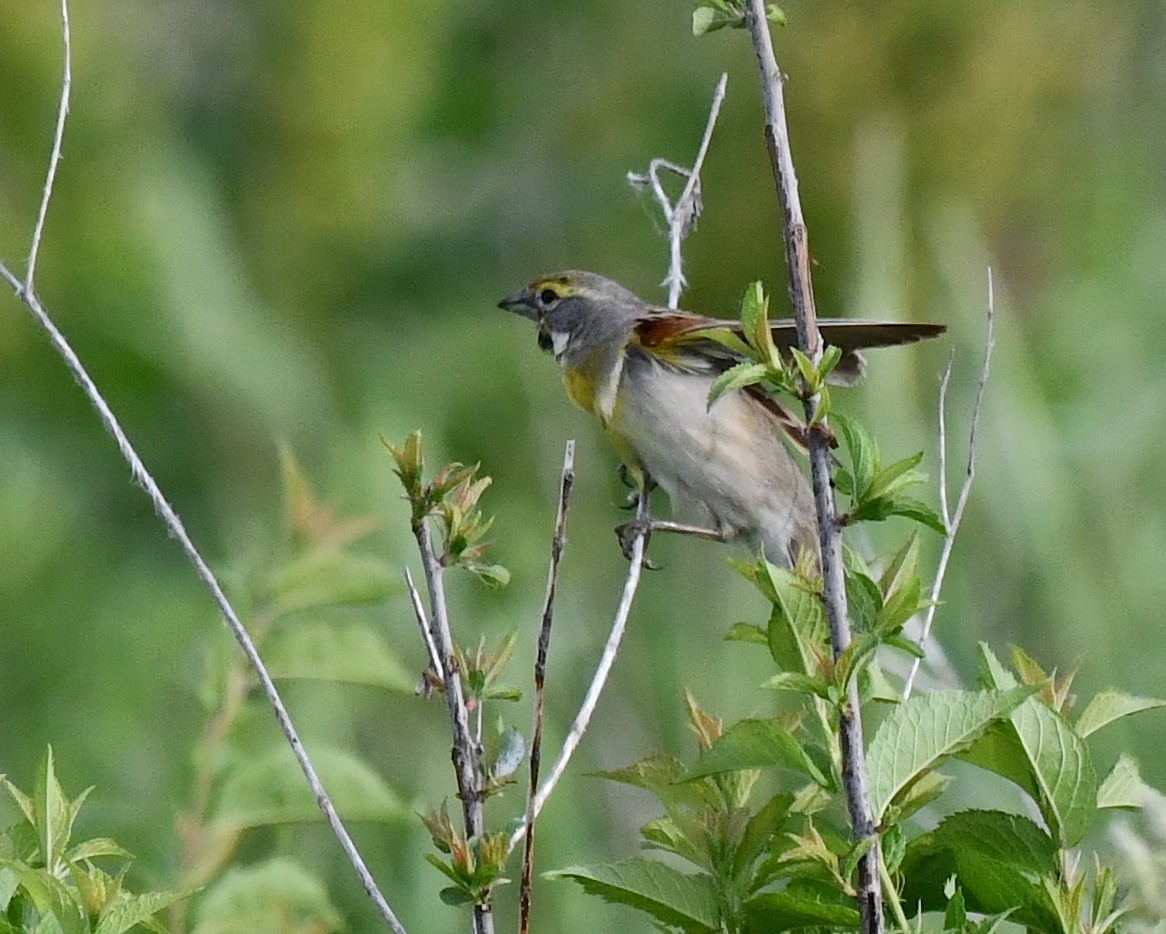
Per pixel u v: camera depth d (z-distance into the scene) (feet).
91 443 48.75
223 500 47.32
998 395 36.17
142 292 49.42
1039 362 45.37
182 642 41.34
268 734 24.99
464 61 62.39
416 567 37.17
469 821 17.15
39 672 41.32
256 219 56.80
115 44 53.93
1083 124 55.21
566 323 31.76
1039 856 16.52
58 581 44.57
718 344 30.17
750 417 30.71
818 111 51.62
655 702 36.04
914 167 52.39
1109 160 54.90
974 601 33.53
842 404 39.01
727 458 30.37
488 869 16.76
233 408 48.47
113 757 33.17
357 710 33.53
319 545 22.30
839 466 16.43
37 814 17.11
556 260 56.29
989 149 52.80
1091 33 54.60
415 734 33.86
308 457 47.44
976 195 52.70
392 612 34.94
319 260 56.85
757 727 15.71
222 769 21.43
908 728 15.85
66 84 20.16
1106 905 16.12
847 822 17.37
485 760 17.78
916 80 52.75
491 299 55.88
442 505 17.70
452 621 36.14
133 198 50.62
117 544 47.09
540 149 58.65
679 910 16.67
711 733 17.83
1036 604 34.17
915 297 46.47
